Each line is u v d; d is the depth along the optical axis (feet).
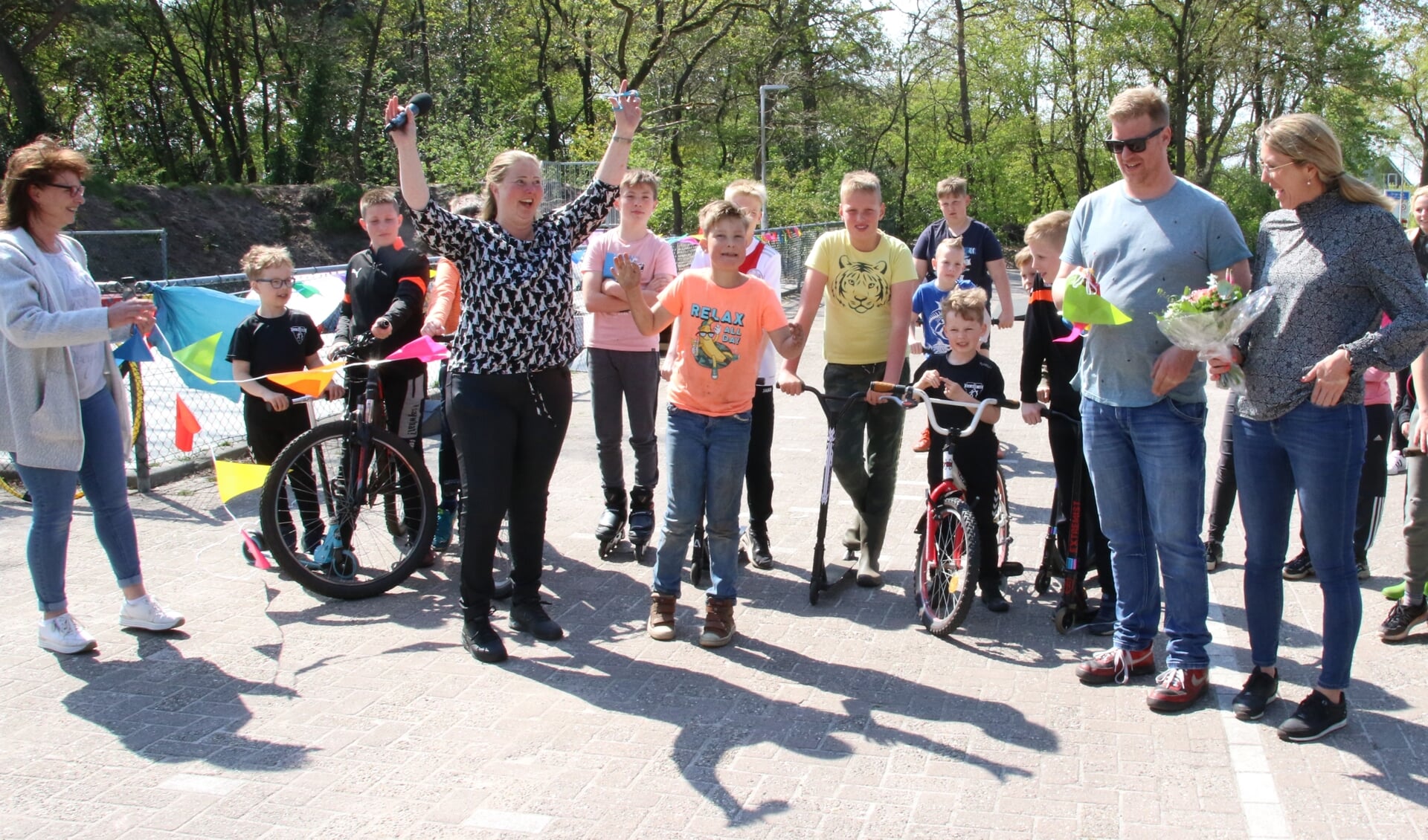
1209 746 11.51
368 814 10.21
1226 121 131.75
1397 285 10.73
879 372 16.72
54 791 10.61
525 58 134.51
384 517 19.84
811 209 114.62
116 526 14.43
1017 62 147.33
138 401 21.80
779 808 10.28
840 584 16.72
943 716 12.32
